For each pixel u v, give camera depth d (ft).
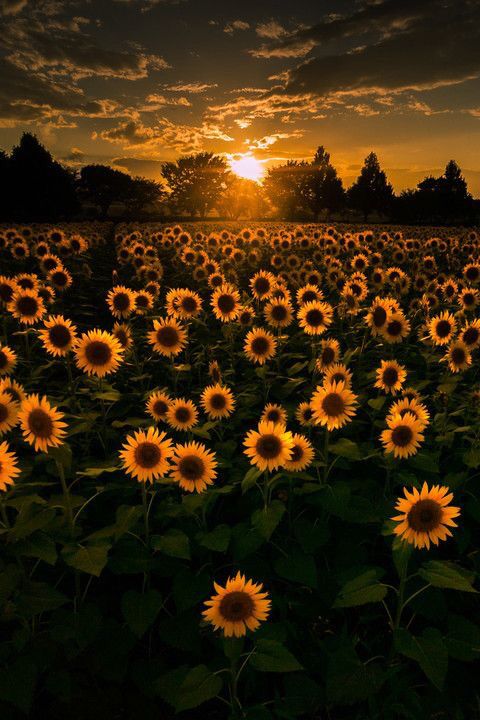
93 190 378.94
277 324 24.85
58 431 10.43
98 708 9.52
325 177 431.43
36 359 25.64
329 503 11.94
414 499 8.88
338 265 48.80
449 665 10.04
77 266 52.26
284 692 10.12
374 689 8.68
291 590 11.93
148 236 80.79
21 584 9.77
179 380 25.38
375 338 23.72
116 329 22.54
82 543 10.21
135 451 11.08
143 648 11.11
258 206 484.33
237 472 14.64
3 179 296.92
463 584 8.77
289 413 18.44
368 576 9.72
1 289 24.80
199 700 8.09
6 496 10.32
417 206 345.72
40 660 9.36
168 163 477.36
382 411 19.52
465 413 17.69
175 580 10.89
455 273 56.54
